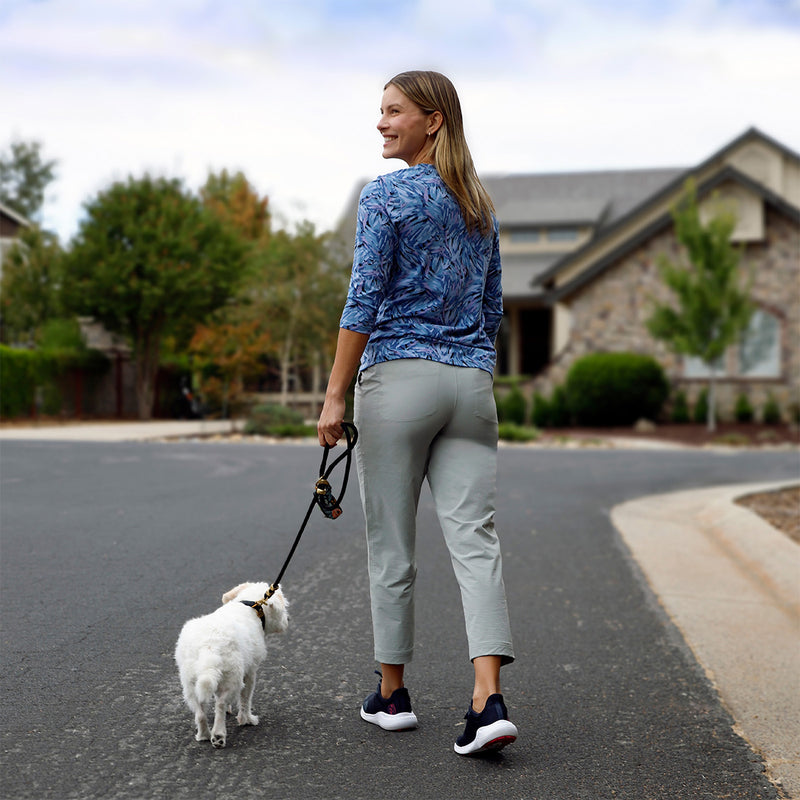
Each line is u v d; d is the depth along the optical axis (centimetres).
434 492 310
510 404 2419
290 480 1028
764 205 2414
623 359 2322
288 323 2033
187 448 1462
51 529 671
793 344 2402
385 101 309
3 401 2128
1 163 5359
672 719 345
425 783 278
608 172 3797
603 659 421
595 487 1102
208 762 287
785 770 300
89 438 1698
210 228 2550
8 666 369
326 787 272
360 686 367
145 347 2542
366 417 303
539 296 3097
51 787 264
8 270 2886
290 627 450
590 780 286
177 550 609
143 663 380
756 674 407
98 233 2428
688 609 527
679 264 2358
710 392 2227
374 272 288
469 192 304
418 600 519
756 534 723
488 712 288
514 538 734
